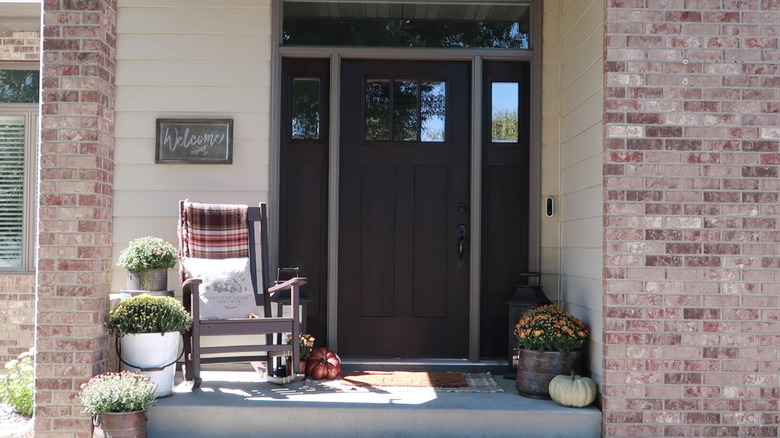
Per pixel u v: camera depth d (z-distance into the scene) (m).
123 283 4.50
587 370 4.06
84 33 3.89
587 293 4.08
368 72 4.82
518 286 4.51
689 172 3.67
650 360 3.65
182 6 4.59
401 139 4.83
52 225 3.83
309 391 4.02
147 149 4.56
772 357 3.64
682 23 3.70
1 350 5.82
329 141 4.75
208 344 4.63
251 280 4.44
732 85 3.69
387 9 4.80
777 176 3.67
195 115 4.59
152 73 4.57
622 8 3.70
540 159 4.71
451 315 4.83
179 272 4.33
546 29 4.73
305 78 4.79
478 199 4.75
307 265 4.79
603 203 3.72
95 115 3.87
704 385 3.64
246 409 3.69
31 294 5.84
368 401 3.80
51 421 3.77
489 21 4.82
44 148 3.85
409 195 4.83
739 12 3.69
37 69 5.97
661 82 3.69
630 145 3.68
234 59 4.61
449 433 3.70
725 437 3.63
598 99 3.88
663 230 3.67
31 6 5.43
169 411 3.69
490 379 4.42
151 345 3.83
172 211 4.57
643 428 3.64
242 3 4.62
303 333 4.47
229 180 4.61
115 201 4.54
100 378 3.64
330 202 4.72
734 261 3.66
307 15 4.78
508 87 4.84
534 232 4.70
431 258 4.83
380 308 4.83
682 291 3.66
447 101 4.82
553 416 3.70
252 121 4.61
